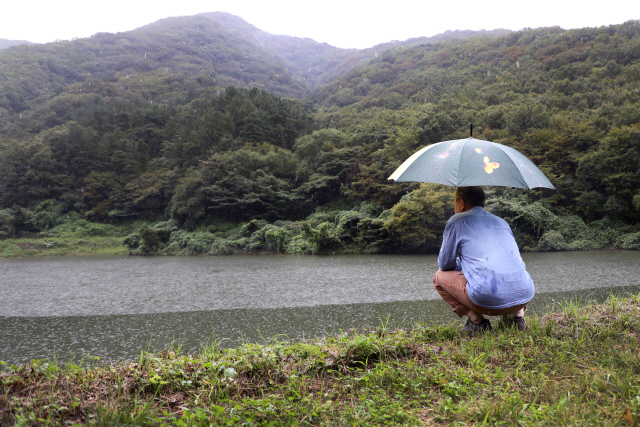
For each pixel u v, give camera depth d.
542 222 22.34
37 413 1.60
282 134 50.03
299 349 2.53
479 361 2.32
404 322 5.77
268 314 6.86
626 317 3.08
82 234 39.59
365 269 14.56
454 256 2.86
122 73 129.25
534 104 35.94
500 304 2.59
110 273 16.20
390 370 2.21
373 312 6.71
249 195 32.78
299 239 26.00
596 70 52.44
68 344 5.13
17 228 39.66
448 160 2.55
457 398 1.90
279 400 1.85
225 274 14.33
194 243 28.20
